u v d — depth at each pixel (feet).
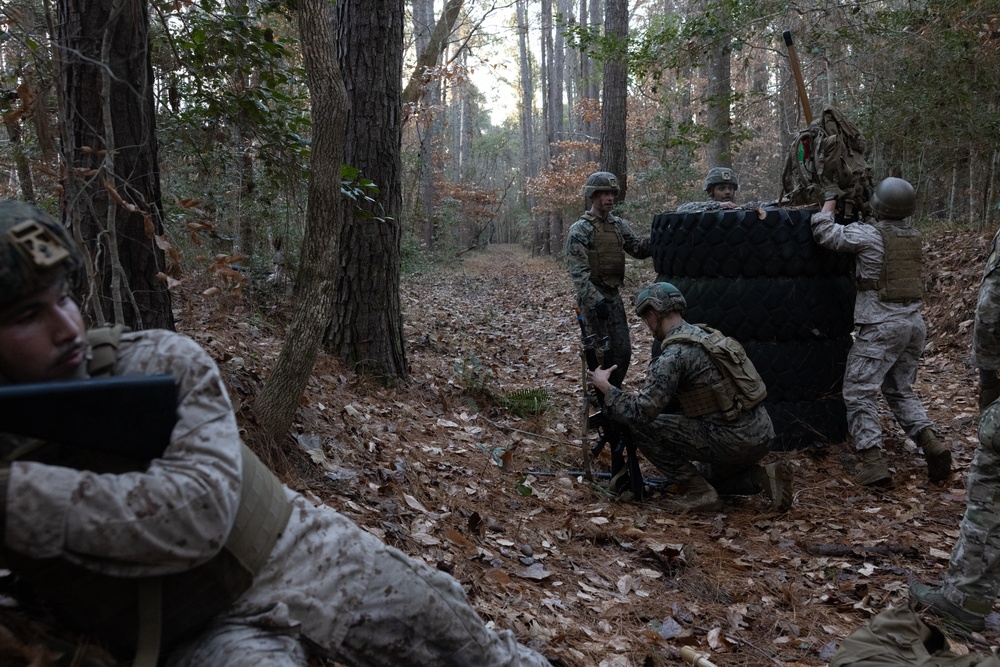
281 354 12.07
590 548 13.03
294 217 23.03
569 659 9.37
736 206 18.85
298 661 4.81
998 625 10.62
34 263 3.93
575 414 21.02
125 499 4.01
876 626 7.18
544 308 43.70
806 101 17.89
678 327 15.15
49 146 9.65
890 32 34.40
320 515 5.23
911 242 16.06
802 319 17.26
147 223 9.68
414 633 5.38
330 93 11.68
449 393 19.93
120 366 4.58
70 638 4.49
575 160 95.25
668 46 37.76
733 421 14.51
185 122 15.58
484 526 12.95
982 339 11.89
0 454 4.22
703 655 9.57
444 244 71.31
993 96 35.01
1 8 10.51
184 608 4.51
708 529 14.08
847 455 17.47
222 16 14.60
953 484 16.11
